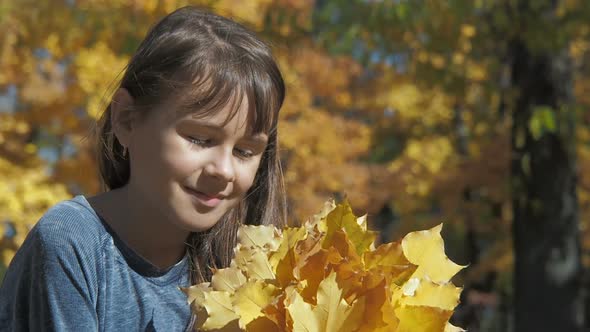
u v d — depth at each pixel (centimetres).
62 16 850
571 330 875
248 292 156
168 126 174
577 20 816
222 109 173
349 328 150
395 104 1365
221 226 202
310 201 1065
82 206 182
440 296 163
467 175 1246
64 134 884
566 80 873
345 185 1130
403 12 823
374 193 1267
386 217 1548
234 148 178
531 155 881
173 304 187
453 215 1330
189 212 175
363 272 153
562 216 879
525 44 845
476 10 878
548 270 880
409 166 1305
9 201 744
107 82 807
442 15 848
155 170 176
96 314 175
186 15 189
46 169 859
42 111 868
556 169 877
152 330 182
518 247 899
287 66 1036
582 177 1241
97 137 207
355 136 1177
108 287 178
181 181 174
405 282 161
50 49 859
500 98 941
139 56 185
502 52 933
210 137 174
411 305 157
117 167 202
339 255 156
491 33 877
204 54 176
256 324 156
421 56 922
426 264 171
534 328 879
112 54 826
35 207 771
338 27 896
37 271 172
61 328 170
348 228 166
